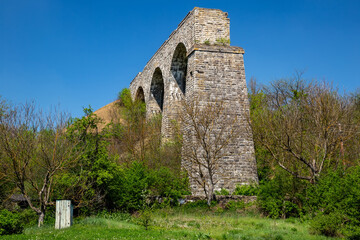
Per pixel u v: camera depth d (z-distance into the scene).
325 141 20.17
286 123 22.12
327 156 21.89
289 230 14.61
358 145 23.06
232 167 24.08
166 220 17.55
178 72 33.47
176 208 21.05
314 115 21.95
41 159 19.14
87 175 20.52
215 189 23.50
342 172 16.88
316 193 17.38
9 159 17.61
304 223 16.56
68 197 19.67
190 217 18.66
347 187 14.78
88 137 21.30
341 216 13.84
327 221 13.57
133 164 22.91
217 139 24.16
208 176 23.66
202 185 21.92
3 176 17.89
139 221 17.27
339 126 21.02
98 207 20.97
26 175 18.09
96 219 16.97
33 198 20.73
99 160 20.62
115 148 32.12
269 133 23.25
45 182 17.92
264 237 12.91
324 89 23.22
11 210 20.17
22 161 17.89
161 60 36.47
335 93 24.03
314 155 20.66
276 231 14.07
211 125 24.45
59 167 18.34
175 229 14.77
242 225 16.06
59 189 19.88
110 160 22.52
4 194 20.41
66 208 15.48
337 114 20.95
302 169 21.73
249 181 24.05
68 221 15.32
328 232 13.59
